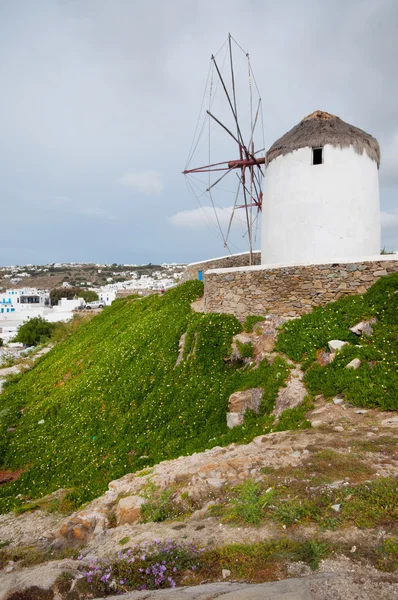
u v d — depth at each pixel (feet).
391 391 27.99
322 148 53.36
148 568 14.56
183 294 79.46
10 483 44.14
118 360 63.00
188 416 40.34
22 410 67.21
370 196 54.65
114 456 40.22
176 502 21.21
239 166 69.00
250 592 11.76
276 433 27.02
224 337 48.60
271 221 57.98
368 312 38.86
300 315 46.55
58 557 19.84
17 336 209.26
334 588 12.19
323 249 52.95
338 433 24.63
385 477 18.54
